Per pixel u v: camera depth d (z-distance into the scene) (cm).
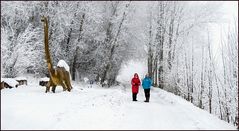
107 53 4150
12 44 3038
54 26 3741
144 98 2364
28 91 1980
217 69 2989
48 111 1273
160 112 1546
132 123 1220
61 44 4003
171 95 2567
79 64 4375
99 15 3981
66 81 2128
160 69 3997
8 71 2916
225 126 1265
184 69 3338
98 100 1711
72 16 3869
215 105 3080
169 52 3922
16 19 3666
